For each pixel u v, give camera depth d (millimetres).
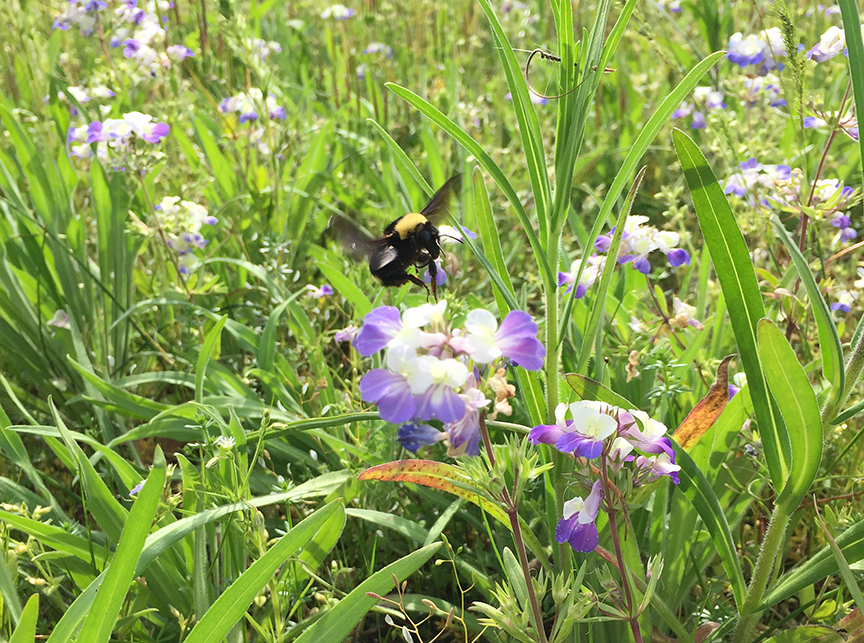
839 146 508
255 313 454
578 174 540
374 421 324
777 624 248
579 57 238
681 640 236
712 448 265
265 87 490
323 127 558
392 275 267
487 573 303
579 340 334
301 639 219
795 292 348
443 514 287
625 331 364
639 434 196
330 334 429
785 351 192
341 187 532
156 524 262
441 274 288
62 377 423
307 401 355
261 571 209
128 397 344
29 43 600
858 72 204
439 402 165
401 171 544
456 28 778
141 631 262
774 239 391
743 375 295
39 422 399
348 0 869
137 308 422
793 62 312
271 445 339
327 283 482
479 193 273
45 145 485
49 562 272
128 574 195
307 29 900
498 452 194
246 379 380
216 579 271
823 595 256
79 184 531
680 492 259
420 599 264
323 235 534
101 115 524
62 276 426
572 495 243
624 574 203
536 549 239
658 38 581
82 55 706
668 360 297
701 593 284
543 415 258
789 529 286
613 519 201
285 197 517
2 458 358
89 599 208
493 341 172
